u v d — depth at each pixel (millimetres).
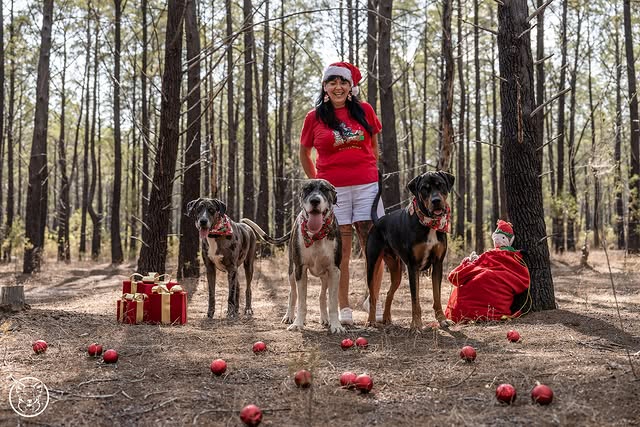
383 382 3451
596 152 6121
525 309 5977
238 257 6973
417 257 5434
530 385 3279
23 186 47219
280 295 9234
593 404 2959
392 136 13594
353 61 21438
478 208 22719
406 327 5602
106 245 32250
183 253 12555
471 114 30547
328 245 5410
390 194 13516
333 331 5254
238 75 24422
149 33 20422
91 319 5801
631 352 4129
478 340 4730
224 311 7316
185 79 14898
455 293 6059
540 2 18172
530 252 6145
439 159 10305
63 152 25625
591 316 5562
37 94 15516
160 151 8734
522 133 6215
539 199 6242
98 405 3039
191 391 3264
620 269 13336
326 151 6250
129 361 4035
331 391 3266
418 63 25500
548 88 25188
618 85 22656
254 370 3738
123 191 44438
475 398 3104
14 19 20188
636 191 18172
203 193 26156
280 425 2742
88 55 23219
